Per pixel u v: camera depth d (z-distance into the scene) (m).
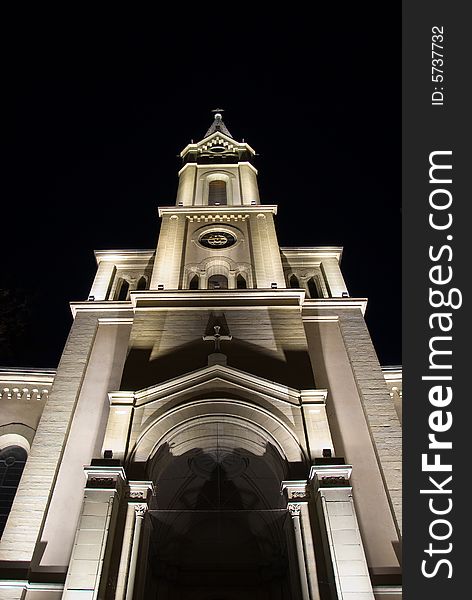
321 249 34.16
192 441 23.06
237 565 27.84
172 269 31.45
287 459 21.38
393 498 21.45
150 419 22.59
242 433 22.78
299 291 28.98
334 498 19.23
